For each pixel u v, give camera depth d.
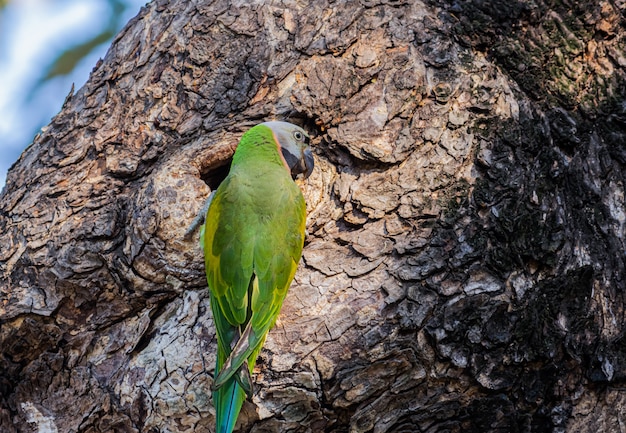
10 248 6.71
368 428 6.35
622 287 6.69
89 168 6.90
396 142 6.61
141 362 6.39
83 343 6.51
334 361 6.12
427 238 6.39
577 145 6.92
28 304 6.48
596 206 6.84
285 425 6.21
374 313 6.19
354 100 6.75
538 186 6.61
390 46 6.86
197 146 6.78
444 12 7.04
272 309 6.16
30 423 6.36
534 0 7.07
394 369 6.17
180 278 6.48
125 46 7.42
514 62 6.98
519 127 6.71
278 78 6.88
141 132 6.90
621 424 6.46
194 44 7.05
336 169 6.80
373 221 6.53
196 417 6.23
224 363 5.82
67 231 6.57
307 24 6.99
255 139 6.68
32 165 7.11
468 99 6.72
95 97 7.20
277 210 6.41
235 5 7.15
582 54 7.16
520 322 6.25
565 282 6.41
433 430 6.48
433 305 6.22
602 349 6.44
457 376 6.25
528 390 6.37
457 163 6.58
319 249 6.54
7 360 6.48
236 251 6.28
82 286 6.49
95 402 6.37
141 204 6.43
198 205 6.47
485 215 6.47
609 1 7.17
